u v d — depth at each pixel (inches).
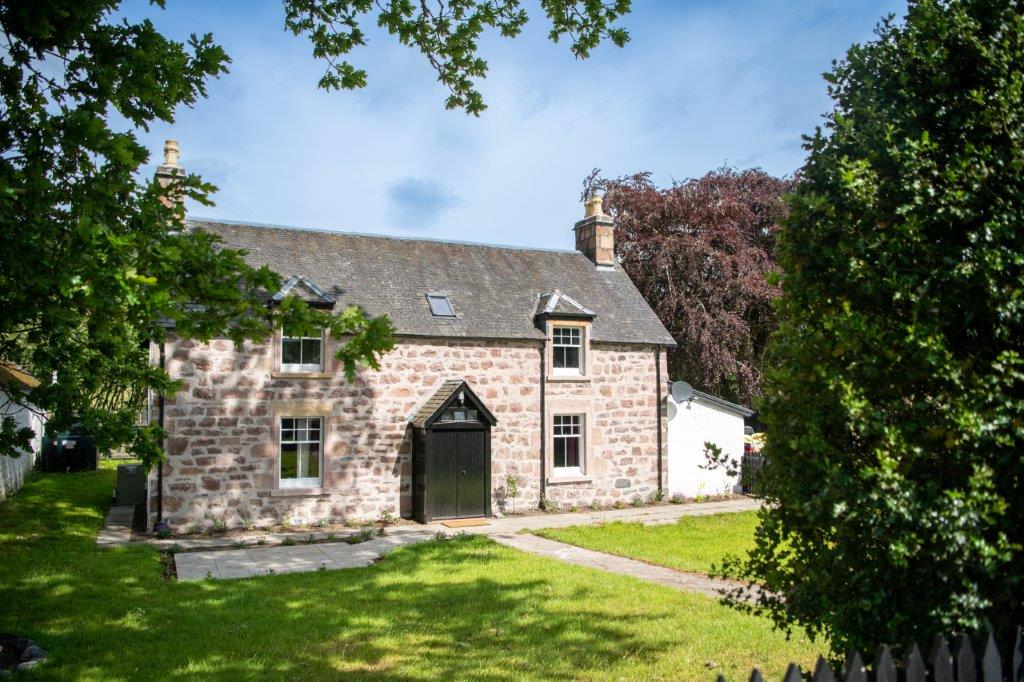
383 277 697.0
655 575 419.2
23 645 271.7
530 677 250.7
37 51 198.4
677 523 624.4
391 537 558.3
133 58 192.9
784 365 188.4
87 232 143.6
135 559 447.5
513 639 292.8
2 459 668.7
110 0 202.8
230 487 587.2
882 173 171.0
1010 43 164.2
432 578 399.9
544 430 711.7
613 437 748.6
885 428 153.6
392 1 344.5
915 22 172.7
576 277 815.7
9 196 153.3
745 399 1064.8
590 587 376.2
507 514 684.1
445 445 648.4
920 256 161.6
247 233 681.0
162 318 563.8
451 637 296.7
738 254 1022.4
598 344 748.0
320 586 384.5
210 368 586.2
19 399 261.6
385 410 646.5
